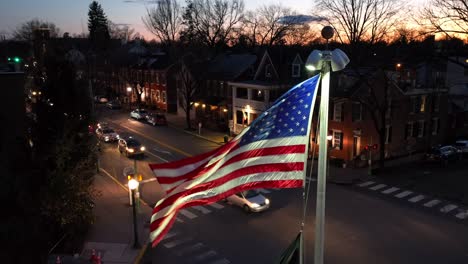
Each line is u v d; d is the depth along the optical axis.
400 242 19.30
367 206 24.38
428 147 41.22
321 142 5.86
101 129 43.41
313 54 5.75
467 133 47.31
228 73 48.25
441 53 29.45
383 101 33.25
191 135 45.34
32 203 13.79
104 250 18.23
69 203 17.27
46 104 17.02
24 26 71.44
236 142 7.40
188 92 47.94
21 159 15.23
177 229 20.95
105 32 107.00
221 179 7.45
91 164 18.58
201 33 75.19
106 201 24.92
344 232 20.45
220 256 17.88
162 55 67.88
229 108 47.81
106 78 77.12
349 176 30.59
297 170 6.93
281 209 23.73
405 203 25.02
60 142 16.66
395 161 36.62
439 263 17.16
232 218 22.38
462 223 21.84
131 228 20.78
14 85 15.99
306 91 6.93
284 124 7.00
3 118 15.61
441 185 28.73
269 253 18.06
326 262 17.28
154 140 42.59
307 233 20.20
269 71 47.94
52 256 17.38
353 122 33.66
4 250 11.77
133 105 69.81
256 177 7.14
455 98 46.66
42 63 18.39
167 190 7.90
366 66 36.41
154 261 17.53
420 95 39.19
